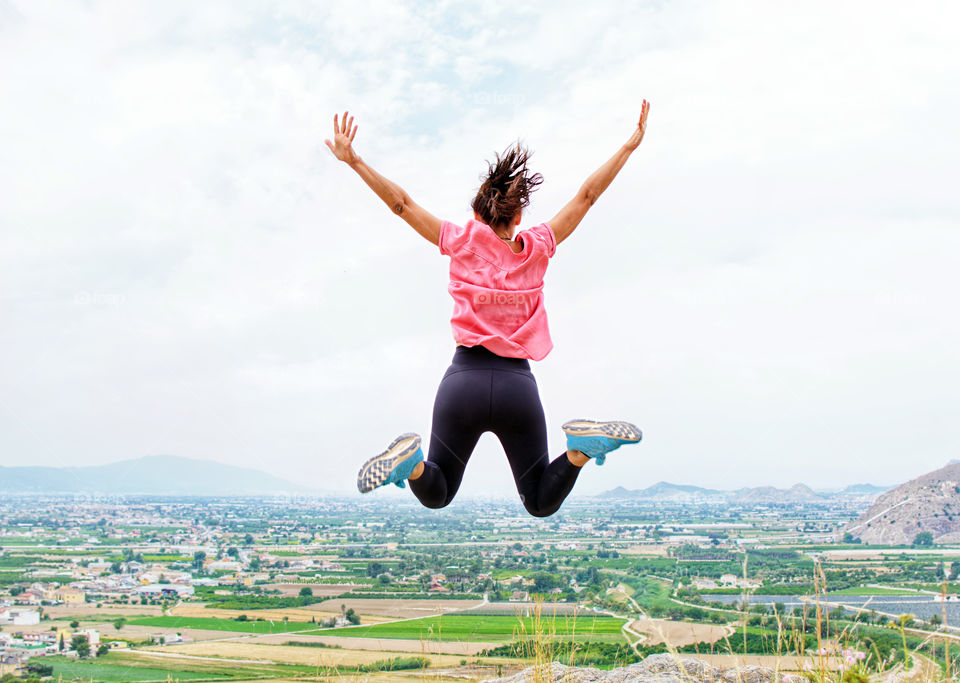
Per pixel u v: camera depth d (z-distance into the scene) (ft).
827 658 8.24
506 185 8.73
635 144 9.16
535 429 8.38
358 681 15.06
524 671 11.09
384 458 7.33
